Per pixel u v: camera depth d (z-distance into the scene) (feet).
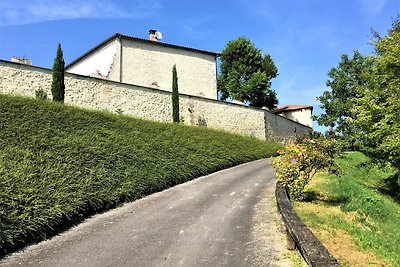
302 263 20.88
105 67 95.66
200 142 66.44
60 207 30.37
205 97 102.83
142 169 45.29
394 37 56.08
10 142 35.94
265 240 25.48
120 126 53.11
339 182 47.44
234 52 153.69
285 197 30.55
